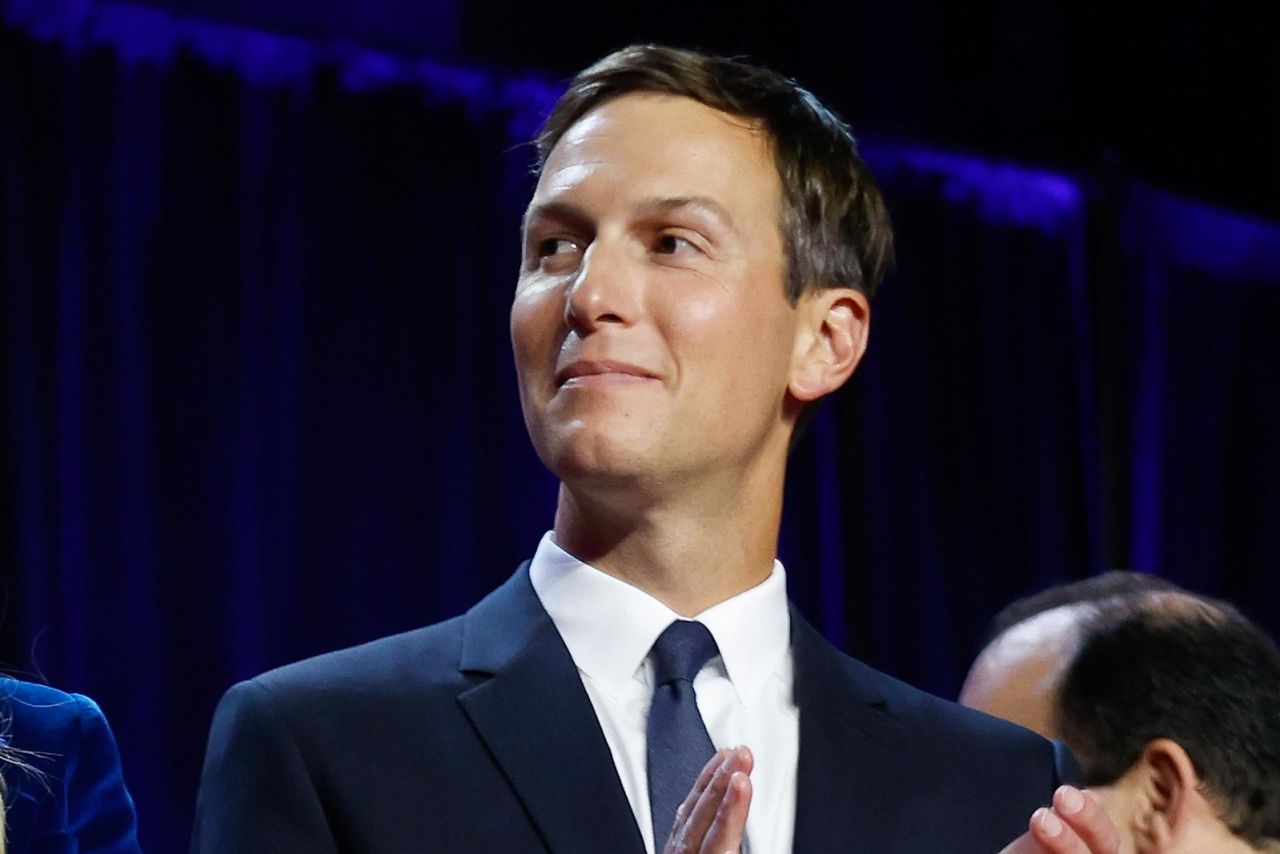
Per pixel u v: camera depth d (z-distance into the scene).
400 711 4.42
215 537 12.66
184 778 12.40
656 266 4.62
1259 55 16.75
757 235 4.75
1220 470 17.75
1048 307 17.06
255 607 12.73
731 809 3.72
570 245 4.75
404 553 13.52
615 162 4.70
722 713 4.59
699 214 4.65
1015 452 16.94
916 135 15.66
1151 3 16.39
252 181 13.02
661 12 14.00
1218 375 17.73
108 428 12.34
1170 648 4.99
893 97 15.45
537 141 5.12
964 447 16.72
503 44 13.88
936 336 16.59
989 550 16.81
